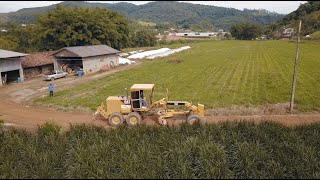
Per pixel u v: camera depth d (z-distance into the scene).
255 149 13.77
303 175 12.33
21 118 22.39
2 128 19.31
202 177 12.47
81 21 64.12
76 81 38.69
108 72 46.22
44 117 22.58
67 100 27.50
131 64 55.94
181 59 61.38
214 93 29.11
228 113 22.53
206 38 149.88
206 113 22.58
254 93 28.61
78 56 43.75
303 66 43.84
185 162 13.03
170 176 12.64
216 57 63.88
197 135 16.03
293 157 13.41
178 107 22.78
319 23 99.31
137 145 14.88
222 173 12.52
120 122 19.77
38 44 64.81
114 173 12.78
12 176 12.51
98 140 15.36
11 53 38.19
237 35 139.50
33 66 42.84
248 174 12.59
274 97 26.72
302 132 16.38
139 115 19.52
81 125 17.75
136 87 20.02
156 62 57.19
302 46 71.25
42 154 14.02
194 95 28.42
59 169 13.27
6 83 38.03
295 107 23.41
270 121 18.05
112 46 73.75
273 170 12.41
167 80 37.12
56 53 45.44
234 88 31.22
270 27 153.75
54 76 40.28
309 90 28.78
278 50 71.50
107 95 29.52
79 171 12.59
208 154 13.50
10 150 14.87
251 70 43.38
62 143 15.20
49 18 62.94
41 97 29.16
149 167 12.96
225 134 15.92
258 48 82.88
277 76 37.25
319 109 22.86
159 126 17.61
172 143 14.85
